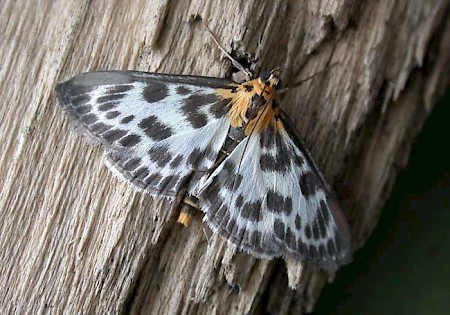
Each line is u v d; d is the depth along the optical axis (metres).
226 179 0.10
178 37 0.10
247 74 0.10
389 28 0.11
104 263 0.10
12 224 0.10
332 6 0.10
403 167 0.11
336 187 0.11
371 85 0.10
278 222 0.10
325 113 0.10
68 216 0.10
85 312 0.10
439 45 0.11
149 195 0.10
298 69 0.10
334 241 0.10
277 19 0.10
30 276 0.10
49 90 0.10
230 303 0.10
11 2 0.10
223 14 0.10
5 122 0.10
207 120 0.10
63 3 0.10
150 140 0.10
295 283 0.10
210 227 0.10
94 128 0.10
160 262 0.10
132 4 0.10
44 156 0.10
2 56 0.10
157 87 0.10
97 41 0.10
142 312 0.10
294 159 0.10
